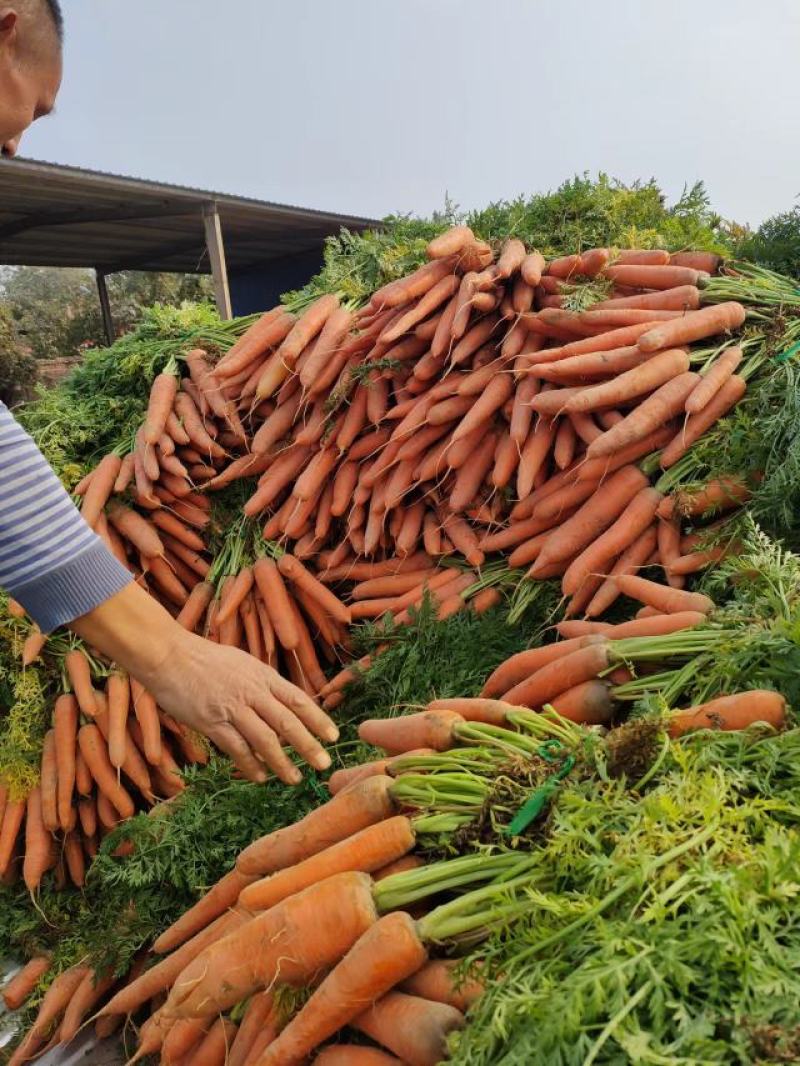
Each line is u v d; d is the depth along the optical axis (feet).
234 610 11.91
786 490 8.35
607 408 10.04
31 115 6.07
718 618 7.06
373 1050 5.04
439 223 15.80
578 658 7.06
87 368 15.53
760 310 10.64
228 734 5.91
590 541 9.80
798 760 5.03
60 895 10.68
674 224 13.93
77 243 48.32
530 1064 3.79
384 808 6.02
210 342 14.84
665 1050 3.55
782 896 4.05
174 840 8.91
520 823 5.22
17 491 5.27
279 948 5.44
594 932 4.21
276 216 45.52
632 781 5.39
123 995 7.56
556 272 11.42
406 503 12.10
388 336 11.40
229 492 13.28
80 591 5.46
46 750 10.99
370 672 10.37
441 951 5.05
